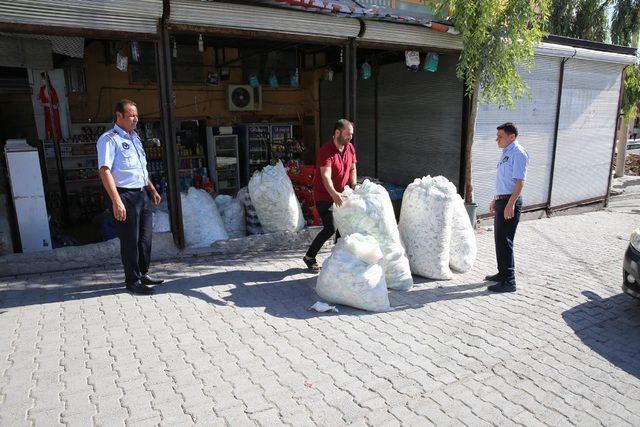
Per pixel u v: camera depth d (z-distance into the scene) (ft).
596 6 46.57
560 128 29.91
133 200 14.38
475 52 22.08
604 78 31.68
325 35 20.18
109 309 14.01
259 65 36.11
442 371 11.30
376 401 10.02
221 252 19.29
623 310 15.35
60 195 27.04
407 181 30.86
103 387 10.16
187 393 10.04
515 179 15.53
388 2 30.12
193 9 16.70
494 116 26.40
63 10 14.84
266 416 9.38
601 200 34.50
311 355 11.82
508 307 15.25
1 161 19.79
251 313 14.10
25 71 27.04
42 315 13.52
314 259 17.71
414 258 17.46
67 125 28.32
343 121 16.21
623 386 11.00
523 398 10.37
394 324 13.73
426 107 28.50
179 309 14.16
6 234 16.98
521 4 21.02
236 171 33.47
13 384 10.19
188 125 33.63
